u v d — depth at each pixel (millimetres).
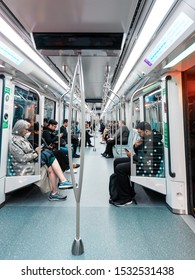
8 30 1784
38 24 1637
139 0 1408
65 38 1751
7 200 2736
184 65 2201
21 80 2893
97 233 1889
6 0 1368
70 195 2955
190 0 1282
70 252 1601
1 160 2473
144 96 3684
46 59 2771
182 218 2221
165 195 2623
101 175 4176
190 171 2350
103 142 10984
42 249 1634
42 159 2756
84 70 3520
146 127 2771
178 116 2398
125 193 2637
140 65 2646
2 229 1946
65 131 5410
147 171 2691
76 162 5504
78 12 1491
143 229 1971
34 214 2295
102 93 6641
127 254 1583
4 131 2535
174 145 2400
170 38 1724
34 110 3146
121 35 1742
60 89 4520
